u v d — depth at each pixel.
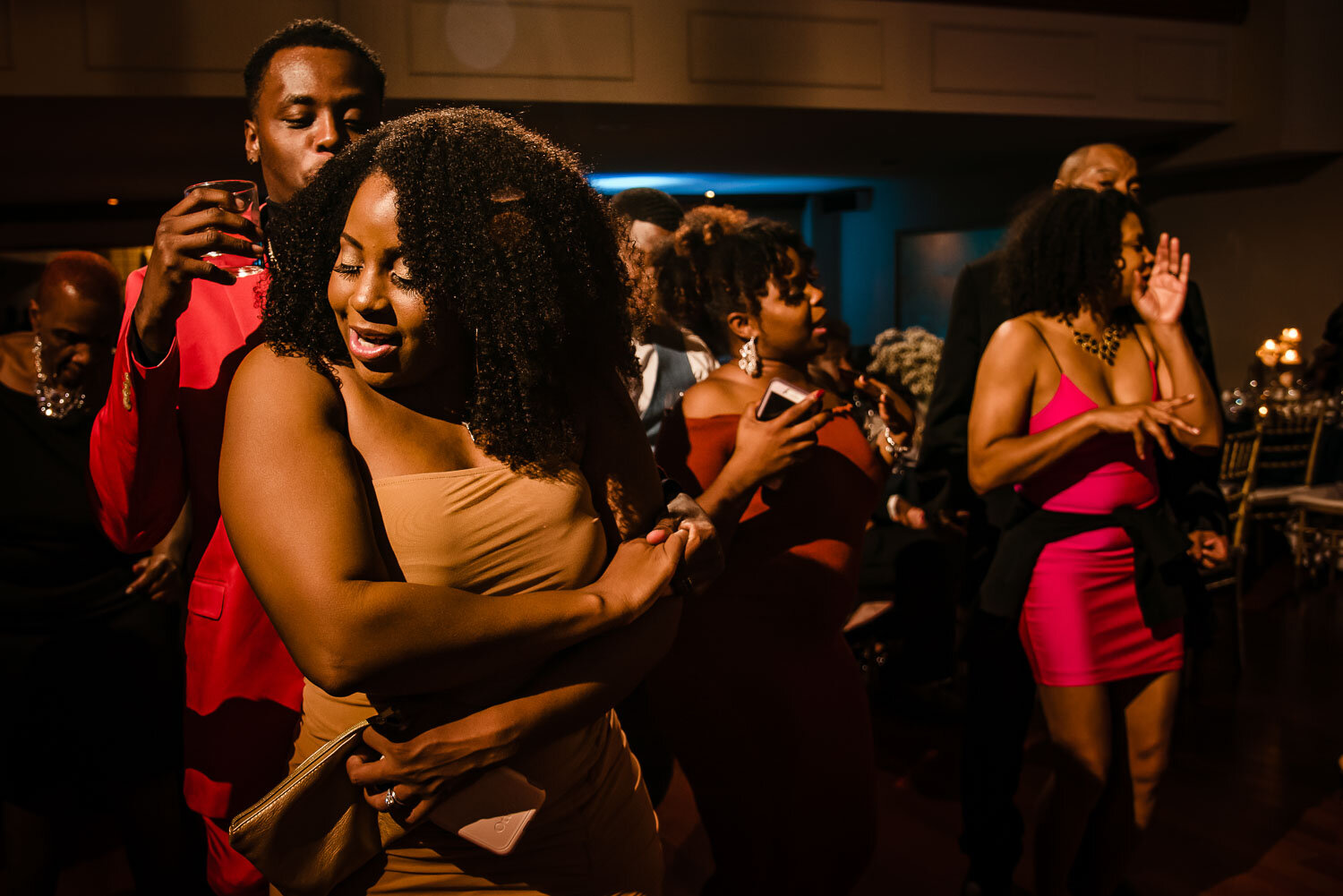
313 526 0.91
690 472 1.90
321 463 0.94
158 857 2.20
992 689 2.53
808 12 7.84
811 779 1.86
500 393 1.02
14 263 11.80
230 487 0.95
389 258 0.97
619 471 1.17
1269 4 9.02
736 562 1.87
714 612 1.88
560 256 1.04
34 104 6.38
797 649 1.89
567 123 8.16
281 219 1.12
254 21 6.43
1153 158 10.20
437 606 0.93
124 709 2.14
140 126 7.20
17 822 2.20
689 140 9.33
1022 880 2.83
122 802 2.17
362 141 1.05
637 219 2.63
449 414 1.05
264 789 1.36
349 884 1.06
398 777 0.99
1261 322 10.20
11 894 2.20
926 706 4.14
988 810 2.55
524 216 1.00
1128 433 2.18
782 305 1.97
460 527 0.99
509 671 1.02
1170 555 2.18
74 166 8.83
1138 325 2.43
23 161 8.41
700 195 14.74
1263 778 3.50
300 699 1.36
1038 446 2.16
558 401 1.07
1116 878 2.38
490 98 7.09
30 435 2.07
